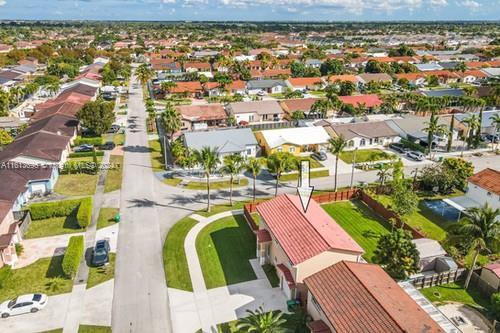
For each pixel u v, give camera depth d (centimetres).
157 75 16600
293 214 4244
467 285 3972
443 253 4306
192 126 9862
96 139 8150
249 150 7656
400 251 3853
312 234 3847
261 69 18412
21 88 12700
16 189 5353
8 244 4172
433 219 5444
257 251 4444
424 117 9338
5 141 7831
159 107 11744
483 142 8594
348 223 5312
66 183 6394
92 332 3388
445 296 3866
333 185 6506
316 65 18938
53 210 5262
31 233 4925
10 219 4759
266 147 7775
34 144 6862
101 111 8494
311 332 3198
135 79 16588
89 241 4741
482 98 11250
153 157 7638
